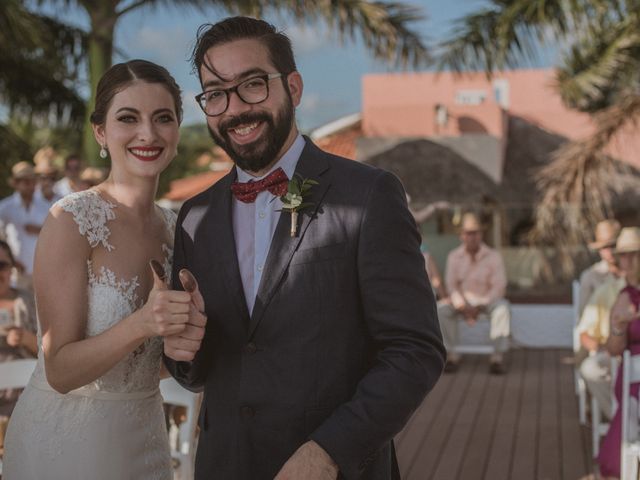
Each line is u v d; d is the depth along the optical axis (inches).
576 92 374.6
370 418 69.9
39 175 278.7
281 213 77.2
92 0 315.3
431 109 494.3
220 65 76.2
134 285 91.2
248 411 75.9
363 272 73.8
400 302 73.0
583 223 349.1
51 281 85.6
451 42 340.8
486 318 319.9
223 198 81.8
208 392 80.1
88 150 312.2
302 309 74.5
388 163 446.0
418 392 71.4
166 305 73.2
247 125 76.7
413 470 194.7
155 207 98.7
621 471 155.4
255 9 318.3
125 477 91.7
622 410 157.9
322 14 320.2
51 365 84.4
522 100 784.3
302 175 78.0
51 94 416.8
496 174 440.5
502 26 324.2
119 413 91.6
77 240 87.0
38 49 338.6
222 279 78.6
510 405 256.7
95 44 316.5
